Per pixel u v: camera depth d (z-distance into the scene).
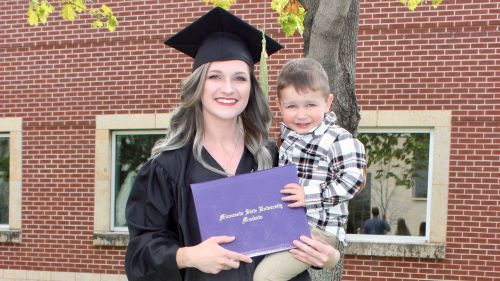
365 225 6.40
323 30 2.78
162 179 2.16
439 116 6.01
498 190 5.88
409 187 6.28
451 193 6.00
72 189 7.11
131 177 7.10
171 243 2.08
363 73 6.20
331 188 2.19
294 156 2.36
